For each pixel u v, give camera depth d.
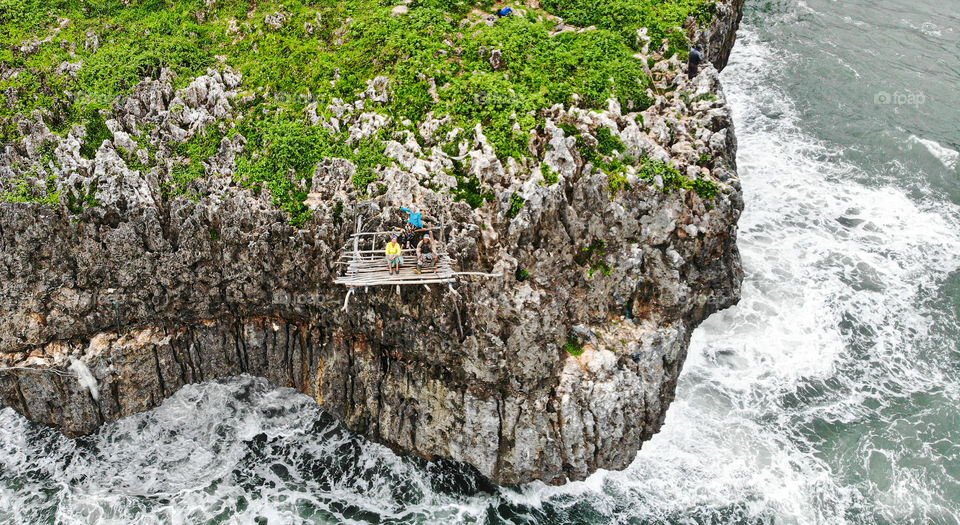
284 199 26.50
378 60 31.77
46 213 25.39
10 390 27.00
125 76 30.61
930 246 36.25
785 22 52.50
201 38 33.94
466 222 25.47
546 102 28.64
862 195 39.09
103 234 25.77
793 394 30.05
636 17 35.12
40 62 32.03
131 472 27.06
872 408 29.66
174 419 28.06
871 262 35.31
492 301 24.66
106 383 26.95
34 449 27.52
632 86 30.33
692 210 27.14
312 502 26.41
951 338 32.34
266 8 35.56
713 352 31.23
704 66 32.41
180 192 26.78
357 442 28.16
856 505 26.55
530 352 25.02
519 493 26.92
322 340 27.12
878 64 48.09
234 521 25.70
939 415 29.27
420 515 26.17
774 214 37.84
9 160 27.17
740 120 43.72
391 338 25.97
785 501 26.59
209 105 29.92
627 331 26.94
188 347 27.84
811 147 41.88
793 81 46.69
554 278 26.09
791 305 33.09
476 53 31.91
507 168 26.27
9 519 25.52
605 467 27.14
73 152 27.12
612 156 27.00
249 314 27.52
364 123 28.73
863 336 32.19
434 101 29.39
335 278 25.72
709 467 27.55
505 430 25.77
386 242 25.59
